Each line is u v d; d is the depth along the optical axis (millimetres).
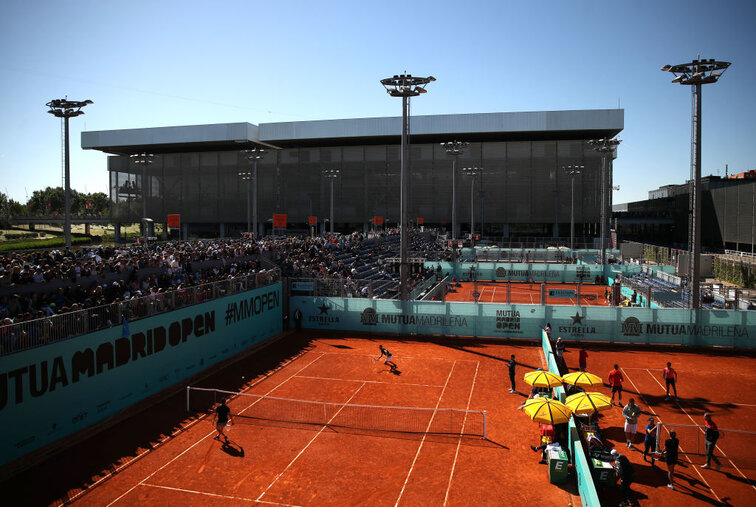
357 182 121250
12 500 16016
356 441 19953
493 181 116375
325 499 15922
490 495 16094
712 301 40312
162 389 26406
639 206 156250
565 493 16188
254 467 17953
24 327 19344
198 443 19922
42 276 25047
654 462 18312
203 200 126500
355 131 117125
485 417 20062
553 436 18688
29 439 19281
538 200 114938
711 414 22578
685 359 31188
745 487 16656
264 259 42875
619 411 23047
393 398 24594
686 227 116125
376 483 16828
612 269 64875
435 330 37094
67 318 21156
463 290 59938
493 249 82750
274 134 120188
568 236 118188
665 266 62719
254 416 22562
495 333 36188
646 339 34344
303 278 40000
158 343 26234
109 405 23047
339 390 25812
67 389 20953
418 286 49062
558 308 35281
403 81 34688
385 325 37938
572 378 21219
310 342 36031
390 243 78188
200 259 36375
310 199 123125
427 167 118500
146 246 43625
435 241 95188
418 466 17938
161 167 128500
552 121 109688
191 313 28828
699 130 33312
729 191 95812
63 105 37094
